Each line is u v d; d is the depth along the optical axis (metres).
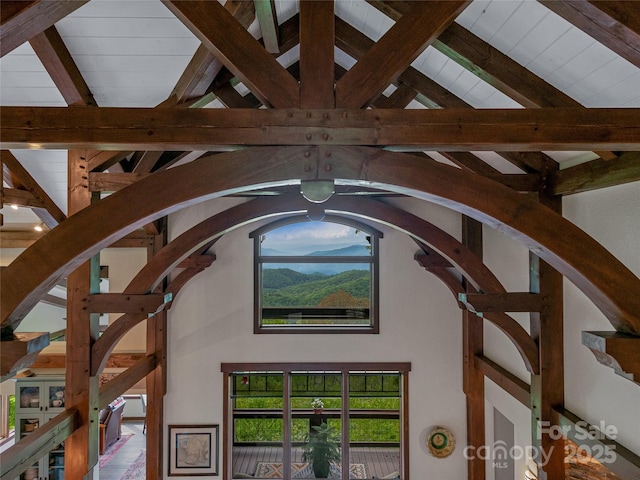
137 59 3.12
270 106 1.86
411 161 1.88
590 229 3.32
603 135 1.85
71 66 3.13
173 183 1.84
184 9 1.82
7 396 8.38
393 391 6.10
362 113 1.86
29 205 4.48
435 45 2.69
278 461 6.01
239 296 5.85
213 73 3.07
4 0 1.42
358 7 3.04
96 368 3.58
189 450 5.70
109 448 7.89
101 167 3.67
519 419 4.59
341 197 4.46
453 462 5.68
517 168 4.12
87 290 3.59
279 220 5.93
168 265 3.86
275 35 3.03
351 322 6.05
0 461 2.60
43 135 1.81
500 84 2.67
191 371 5.77
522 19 2.31
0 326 1.68
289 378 5.91
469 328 5.55
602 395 3.15
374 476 5.95
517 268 4.56
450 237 4.11
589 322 3.33
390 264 5.86
